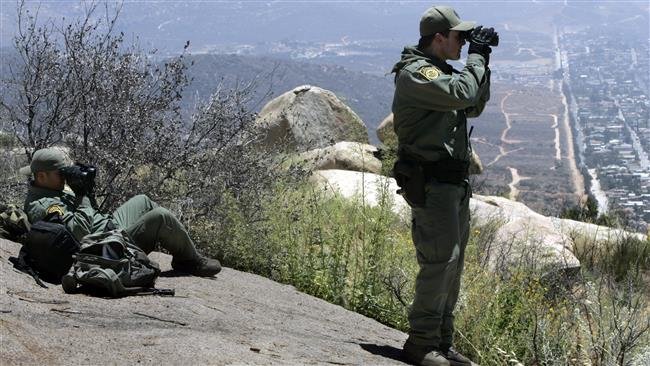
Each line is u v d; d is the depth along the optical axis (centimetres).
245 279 636
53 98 736
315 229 725
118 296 453
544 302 733
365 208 753
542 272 817
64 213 498
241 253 719
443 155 449
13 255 495
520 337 618
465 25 454
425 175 449
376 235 682
